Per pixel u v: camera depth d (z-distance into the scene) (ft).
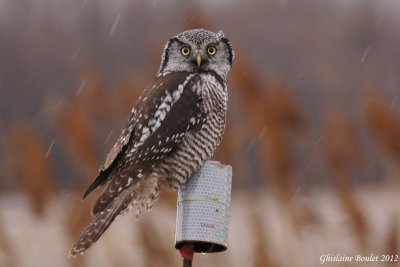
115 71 115.03
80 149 53.36
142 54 116.37
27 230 56.29
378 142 52.24
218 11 123.03
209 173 30.37
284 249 50.16
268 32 120.37
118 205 33.24
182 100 35.37
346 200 50.83
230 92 54.95
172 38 37.01
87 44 119.55
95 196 52.85
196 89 35.63
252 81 52.42
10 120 104.22
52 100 99.55
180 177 34.83
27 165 56.08
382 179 62.64
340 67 105.50
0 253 54.03
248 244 53.16
